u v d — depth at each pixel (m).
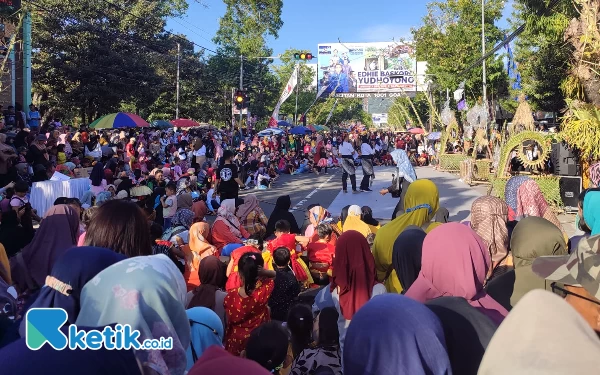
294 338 3.92
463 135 29.75
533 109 23.33
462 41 29.81
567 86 12.39
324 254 6.70
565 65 19.02
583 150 11.84
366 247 4.29
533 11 14.70
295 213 14.80
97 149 19.44
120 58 30.84
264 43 48.00
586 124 11.22
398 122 57.22
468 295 2.65
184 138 27.28
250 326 4.42
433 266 2.73
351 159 18.12
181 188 14.01
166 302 2.13
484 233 4.06
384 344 2.03
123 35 31.58
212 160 20.67
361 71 52.59
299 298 5.86
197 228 6.34
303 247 7.39
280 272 5.50
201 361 1.80
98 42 30.48
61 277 2.16
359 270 4.23
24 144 16.67
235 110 27.23
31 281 4.67
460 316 2.48
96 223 2.71
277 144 29.98
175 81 40.47
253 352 3.56
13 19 15.81
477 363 2.38
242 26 47.94
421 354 2.03
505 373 1.59
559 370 1.49
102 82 30.89
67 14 28.47
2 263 4.19
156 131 26.66
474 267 2.67
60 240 4.75
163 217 11.19
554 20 13.78
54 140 17.19
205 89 43.34
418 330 2.05
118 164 16.05
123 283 2.06
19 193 8.16
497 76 28.86
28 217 8.13
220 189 12.09
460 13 31.56
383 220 12.38
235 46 46.38
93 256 2.23
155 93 34.31
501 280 3.34
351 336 2.13
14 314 3.58
